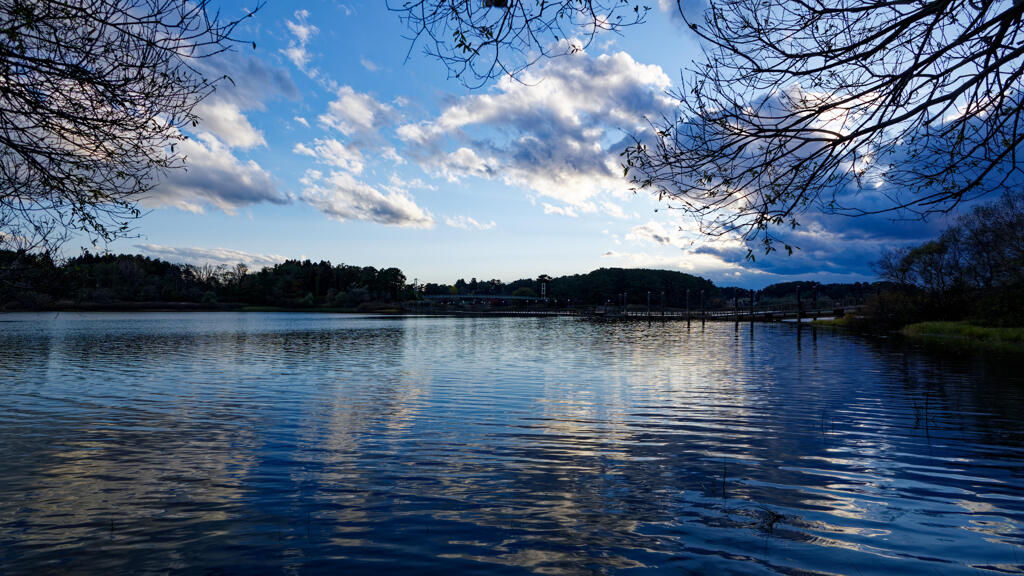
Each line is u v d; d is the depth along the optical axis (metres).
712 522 7.80
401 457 11.29
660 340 58.06
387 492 9.07
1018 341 47.38
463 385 22.69
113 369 28.20
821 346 46.06
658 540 7.16
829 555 6.72
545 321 140.38
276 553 6.74
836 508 8.37
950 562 6.55
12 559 6.56
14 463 10.79
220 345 45.47
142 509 8.24
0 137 5.97
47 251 7.07
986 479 9.84
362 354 38.47
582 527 7.61
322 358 35.12
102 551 6.78
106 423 14.80
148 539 7.14
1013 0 5.00
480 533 7.38
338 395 19.88
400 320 142.12
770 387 21.97
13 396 19.53
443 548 6.91
